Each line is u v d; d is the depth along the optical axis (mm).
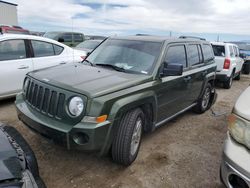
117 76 3402
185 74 4539
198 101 5668
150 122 3783
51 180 2994
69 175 3115
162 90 3822
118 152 3154
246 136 2258
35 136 4062
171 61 4152
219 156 3830
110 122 2852
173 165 3492
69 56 6777
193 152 3914
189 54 4855
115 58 4055
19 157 2109
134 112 3232
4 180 1766
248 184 2131
